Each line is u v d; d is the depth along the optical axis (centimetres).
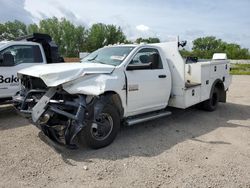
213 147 540
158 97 651
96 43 7088
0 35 6775
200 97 767
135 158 477
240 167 450
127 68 575
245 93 1278
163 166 448
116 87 539
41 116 484
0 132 602
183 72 674
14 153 485
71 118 466
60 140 498
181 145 547
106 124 528
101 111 508
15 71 766
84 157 477
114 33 7250
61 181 395
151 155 493
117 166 445
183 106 688
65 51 7031
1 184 382
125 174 418
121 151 508
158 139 580
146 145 543
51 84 477
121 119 585
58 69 500
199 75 760
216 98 870
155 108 655
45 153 489
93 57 651
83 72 502
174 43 680
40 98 512
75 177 407
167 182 397
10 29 6812
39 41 893
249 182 401
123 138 581
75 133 464
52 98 491
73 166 442
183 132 634
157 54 648
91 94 488
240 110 888
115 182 395
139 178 407
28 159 462
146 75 611
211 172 430
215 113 834
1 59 742
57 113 475
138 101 599
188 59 864
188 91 698
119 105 568
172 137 596
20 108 554
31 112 512
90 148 511
